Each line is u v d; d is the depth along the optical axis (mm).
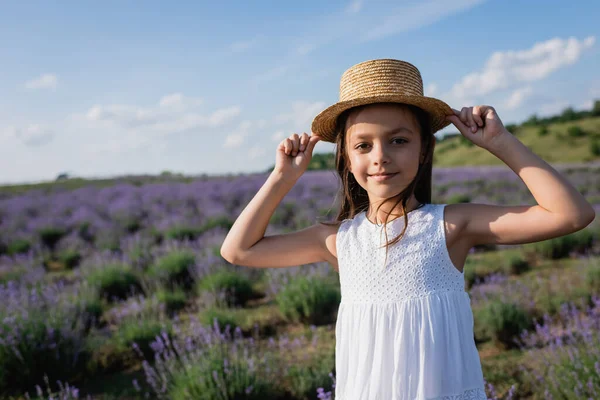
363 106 1704
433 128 1878
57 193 25359
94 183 30797
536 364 4285
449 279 1688
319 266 7145
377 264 1741
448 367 1613
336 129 1961
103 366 5098
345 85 1838
